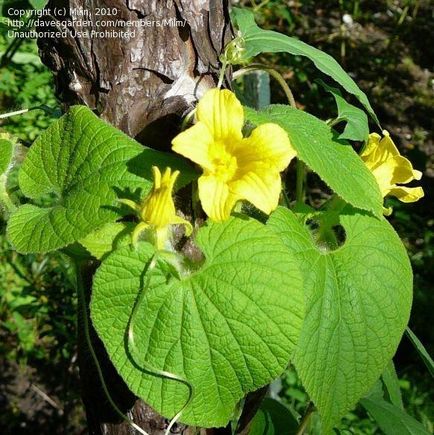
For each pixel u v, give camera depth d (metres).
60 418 0.75
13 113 0.38
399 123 1.24
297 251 0.29
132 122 0.31
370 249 0.31
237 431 0.35
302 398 0.75
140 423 0.33
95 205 0.27
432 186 1.12
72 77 0.32
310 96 1.18
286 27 1.31
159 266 0.27
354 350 0.30
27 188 0.30
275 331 0.26
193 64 0.32
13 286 0.76
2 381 0.77
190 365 0.26
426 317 0.90
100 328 0.26
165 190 0.26
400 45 1.38
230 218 0.28
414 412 0.79
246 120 0.29
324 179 0.29
